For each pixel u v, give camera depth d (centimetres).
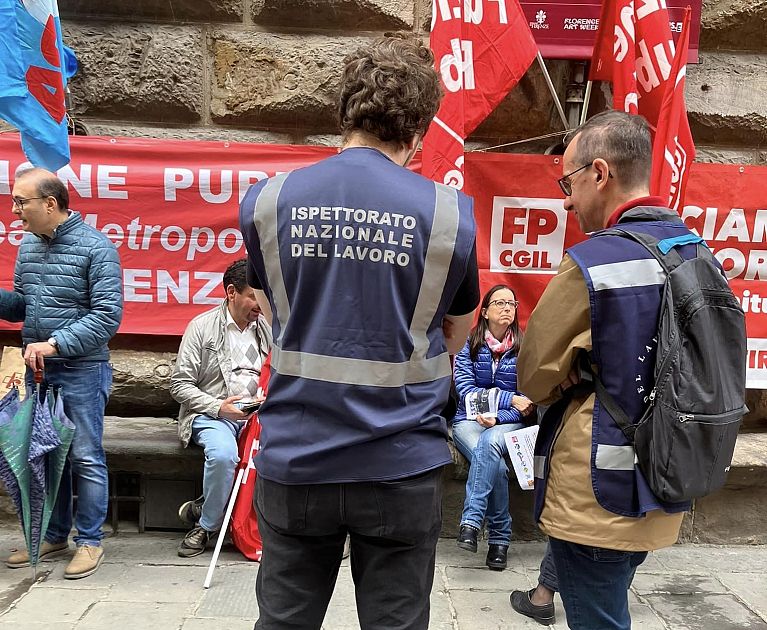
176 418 396
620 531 160
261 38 388
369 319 136
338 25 392
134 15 386
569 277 165
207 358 345
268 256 142
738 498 367
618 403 161
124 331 386
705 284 162
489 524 331
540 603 279
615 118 178
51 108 275
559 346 166
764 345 397
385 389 137
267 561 150
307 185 142
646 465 157
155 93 383
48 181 294
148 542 349
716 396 157
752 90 402
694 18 377
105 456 331
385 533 141
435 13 335
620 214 176
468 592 306
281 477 140
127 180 376
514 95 394
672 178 338
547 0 366
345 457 137
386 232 136
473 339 363
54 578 307
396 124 147
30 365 285
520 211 386
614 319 159
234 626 270
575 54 370
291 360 141
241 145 380
